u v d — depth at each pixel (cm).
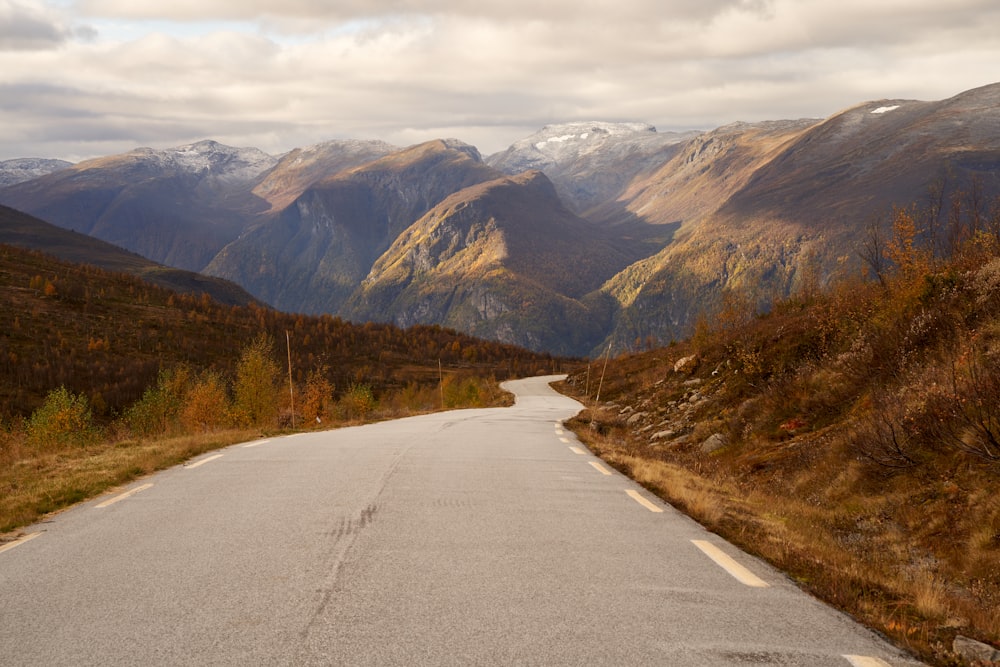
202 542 585
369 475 962
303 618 400
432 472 1000
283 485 877
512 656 348
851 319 1862
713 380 2441
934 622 441
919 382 1105
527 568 515
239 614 406
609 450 1397
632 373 5175
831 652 367
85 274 16200
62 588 460
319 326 16675
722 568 530
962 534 729
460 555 548
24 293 13650
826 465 1115
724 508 783
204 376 4531
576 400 6078
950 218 2036
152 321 13912
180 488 865
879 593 503
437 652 352
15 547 579
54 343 11506
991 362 972
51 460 1231
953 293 1374
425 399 7238
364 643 362
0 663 338
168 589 455
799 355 1966
